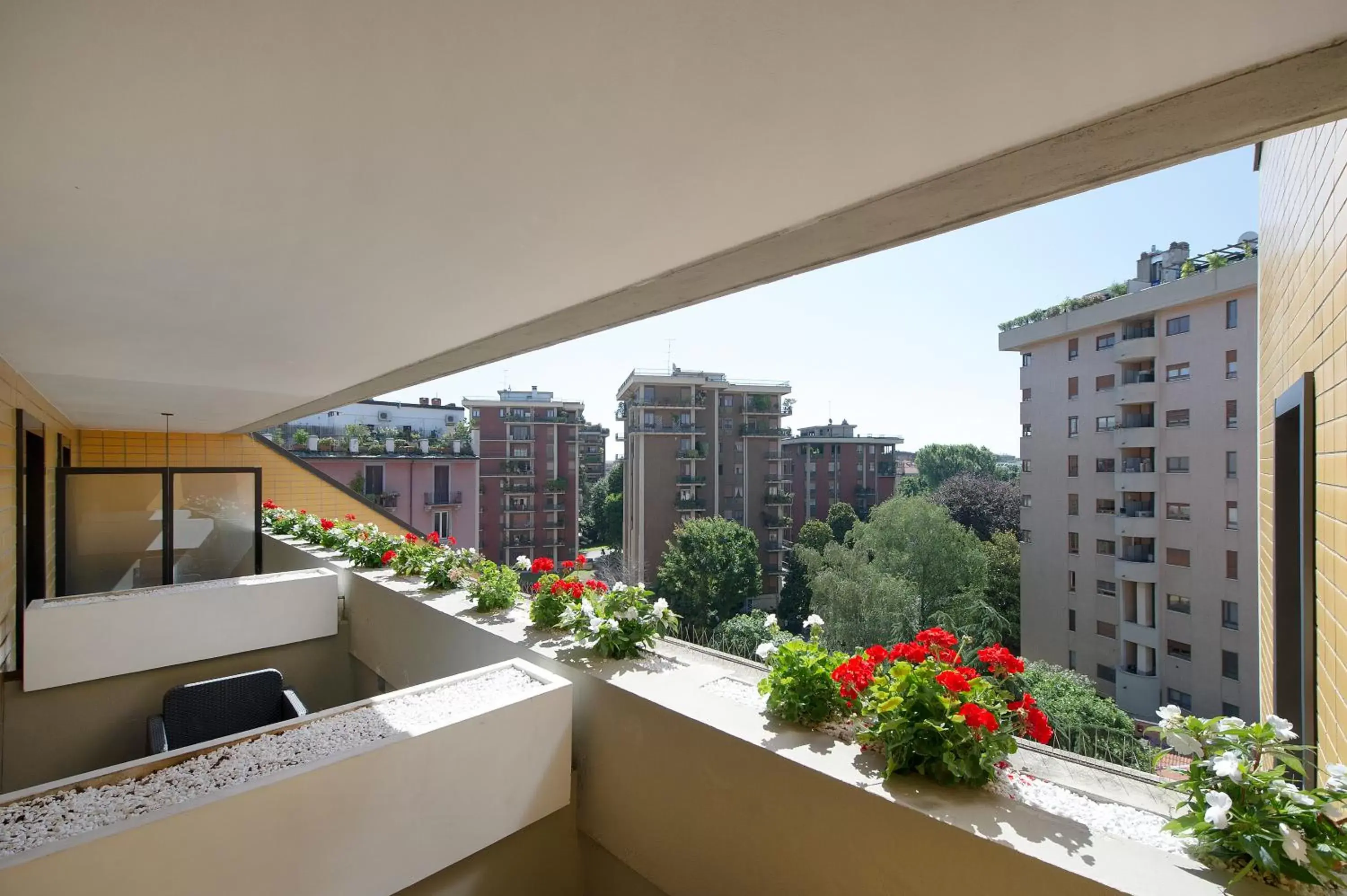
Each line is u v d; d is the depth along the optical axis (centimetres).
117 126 95
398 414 2538
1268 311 316
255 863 166
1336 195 175
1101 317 1511
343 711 223
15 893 134
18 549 371
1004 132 103
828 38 76
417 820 198
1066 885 123
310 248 156
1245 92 87
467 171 116
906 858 147
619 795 230
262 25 71
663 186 124
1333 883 115
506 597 354
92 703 375
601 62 81
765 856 178
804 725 194
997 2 69
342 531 615
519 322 243
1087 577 1566
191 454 832
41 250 152
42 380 372
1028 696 165
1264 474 322
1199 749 130
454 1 68
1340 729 163
